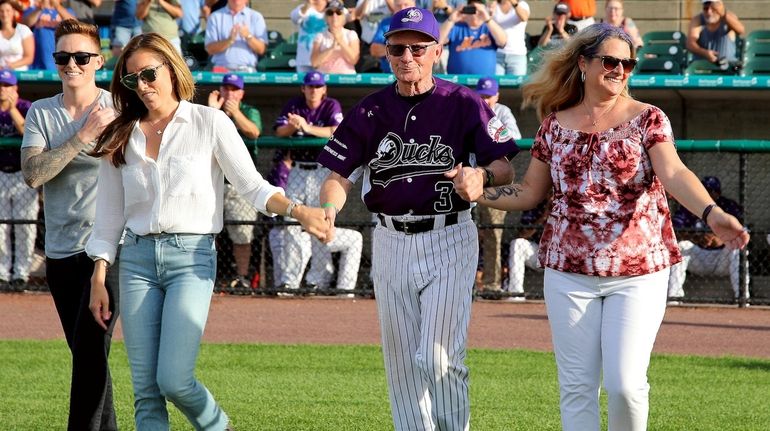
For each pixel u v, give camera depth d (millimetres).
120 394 7422
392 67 4941
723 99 13680
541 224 11914
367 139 5039
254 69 14062
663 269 4648
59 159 5211
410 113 4961
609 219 4586
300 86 13023
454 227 4977
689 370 8289
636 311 4551
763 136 13742
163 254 4746
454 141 4945
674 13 16234
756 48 13836
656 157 4520
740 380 7922
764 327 10469
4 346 9234
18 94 13602
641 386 4496
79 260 5398
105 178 4957
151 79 4730
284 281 12148
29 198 12117
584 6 14133
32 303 11664
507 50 13508
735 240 4293
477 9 13062
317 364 8539
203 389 4781
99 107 5512
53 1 14484
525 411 6875
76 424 5195
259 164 13383
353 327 10414
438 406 4984
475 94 5008
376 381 7887
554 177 4727
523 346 9438
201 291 4754
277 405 7035
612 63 4559
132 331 4762
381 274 5094
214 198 4867
